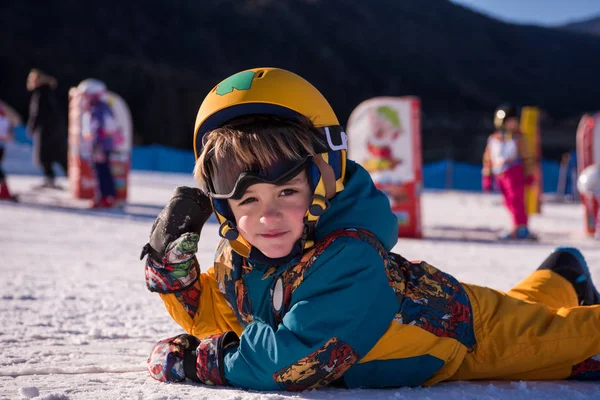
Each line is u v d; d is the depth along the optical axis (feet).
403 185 26.76
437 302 5.98
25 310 9.86
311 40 282.77
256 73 5.57
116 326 9.04
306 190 5.43
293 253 5.59
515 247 24.36
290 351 5.42
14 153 66.59
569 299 7.60
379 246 5.71
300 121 5.43
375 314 5.52
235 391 5.66
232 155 5.36
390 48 308.60
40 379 6.14
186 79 181.98
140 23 237.86
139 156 89.76
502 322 6.30
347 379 5.84
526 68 362.53
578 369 6.34
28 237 19.95
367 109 27.07
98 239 20.56
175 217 6.07
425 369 5.87
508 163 27.66
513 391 5.82
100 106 31.76
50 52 164.96
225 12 275.80
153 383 6.02
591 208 30.48
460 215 43.47
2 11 204.03
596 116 32.01
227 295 6.23
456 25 371.76
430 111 272.51
